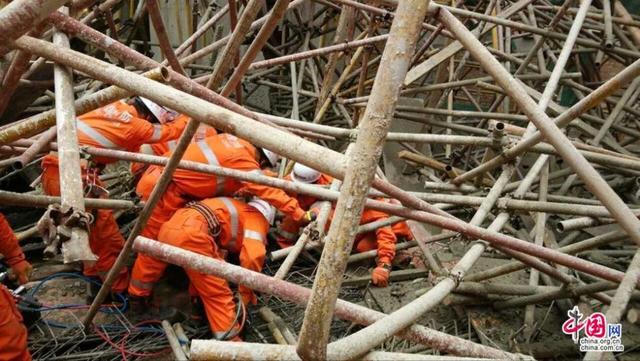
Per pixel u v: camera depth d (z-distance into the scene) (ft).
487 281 15.60
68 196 6.34
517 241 10.09
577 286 12.58
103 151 11.23
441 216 10.19
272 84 23.84
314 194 11.14
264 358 5.77
